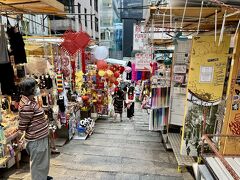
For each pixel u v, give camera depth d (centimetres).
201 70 373
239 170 266
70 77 663
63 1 1221
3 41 316
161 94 542
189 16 302
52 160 455
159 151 513
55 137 582
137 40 914
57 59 612
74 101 663
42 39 573
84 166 427
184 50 500
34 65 484
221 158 237
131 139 609
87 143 570
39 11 356
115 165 433
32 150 316
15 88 375
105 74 827
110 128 741
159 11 275
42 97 481
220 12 264
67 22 1115
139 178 381
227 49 357
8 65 357
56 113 520
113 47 3138
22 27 522
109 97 970
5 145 381
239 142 338
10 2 293
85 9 1750
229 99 327
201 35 362
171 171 409
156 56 825
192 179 381
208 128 387
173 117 542
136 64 840
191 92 385
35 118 310
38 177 327
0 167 391
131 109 914
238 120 332
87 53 882
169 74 575
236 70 316
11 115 439
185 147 408
